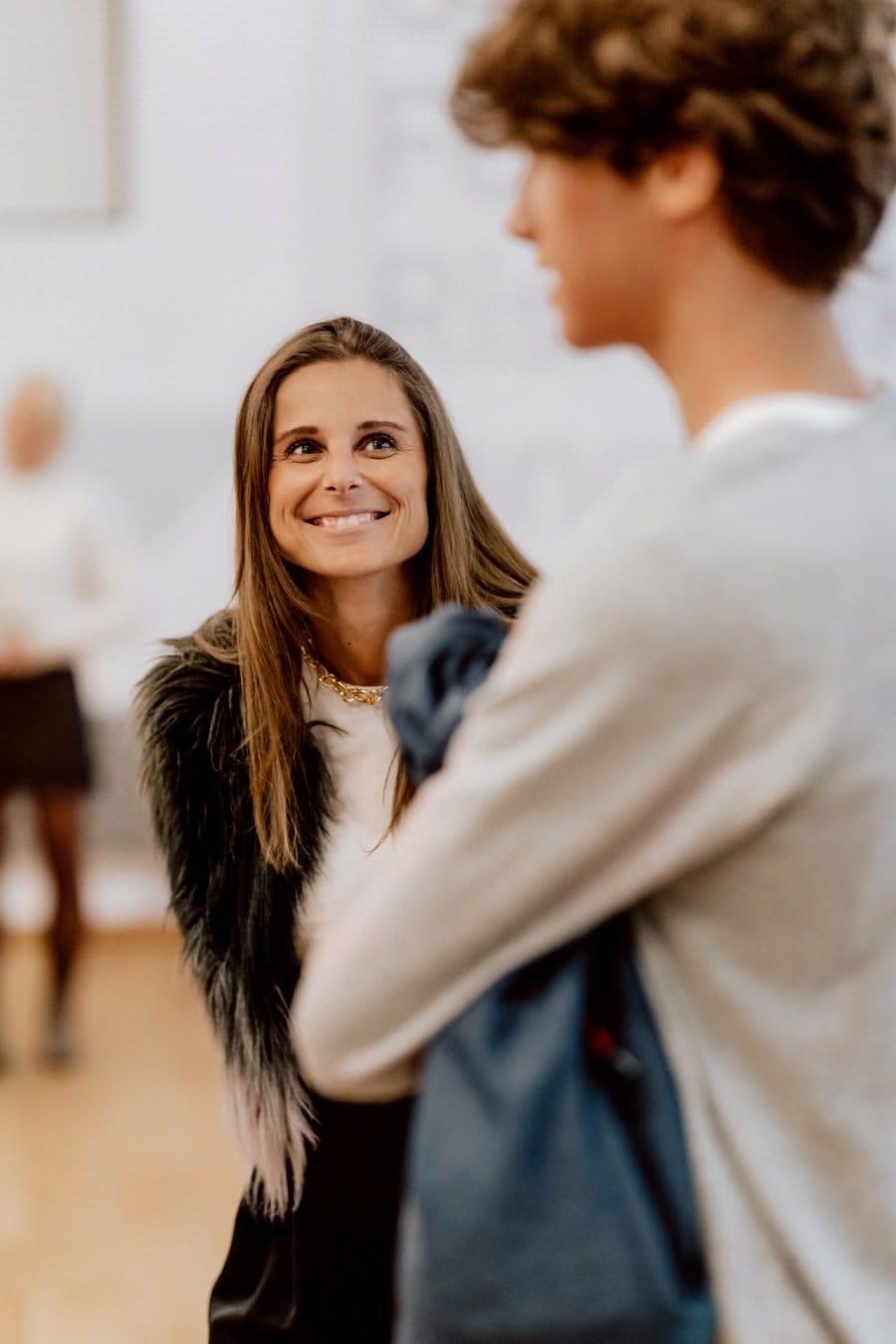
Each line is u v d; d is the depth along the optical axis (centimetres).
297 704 146
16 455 461
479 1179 88
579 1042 91
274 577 147
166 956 554
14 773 437
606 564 85
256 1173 149
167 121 541
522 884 88
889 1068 87
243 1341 147
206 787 147
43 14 534
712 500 85
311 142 545
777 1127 89
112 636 455
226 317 549
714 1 86
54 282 542
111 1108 405
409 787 143
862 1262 87
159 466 550
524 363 552
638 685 84
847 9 87
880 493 87
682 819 87
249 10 539
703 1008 90
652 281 92
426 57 542
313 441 145
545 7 90
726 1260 88
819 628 84
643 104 87
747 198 88
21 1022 486
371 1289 143
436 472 150
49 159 540
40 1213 337
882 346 504
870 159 87
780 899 87
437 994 91
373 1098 97
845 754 84
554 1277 88
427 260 549
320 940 144
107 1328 285
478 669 103
